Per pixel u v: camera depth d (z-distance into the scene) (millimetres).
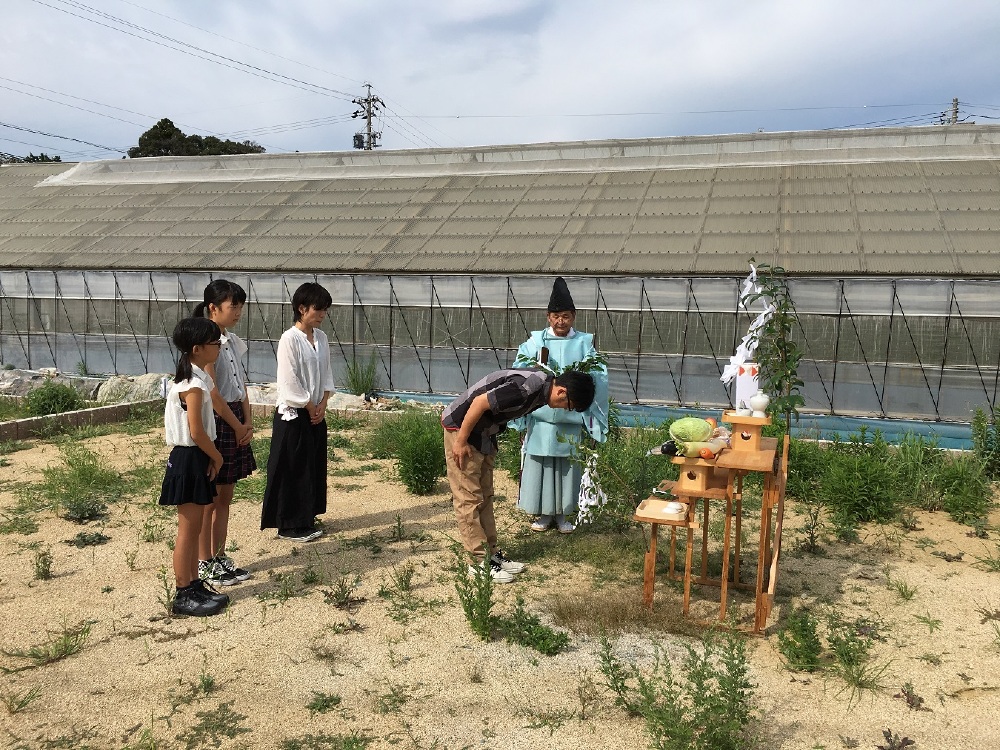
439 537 6262
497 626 4613
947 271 12367
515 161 19672
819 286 12836
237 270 16078
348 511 6996
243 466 5367
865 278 12609
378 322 15305
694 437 4566
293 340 5957
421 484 7578
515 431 8492
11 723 3559
